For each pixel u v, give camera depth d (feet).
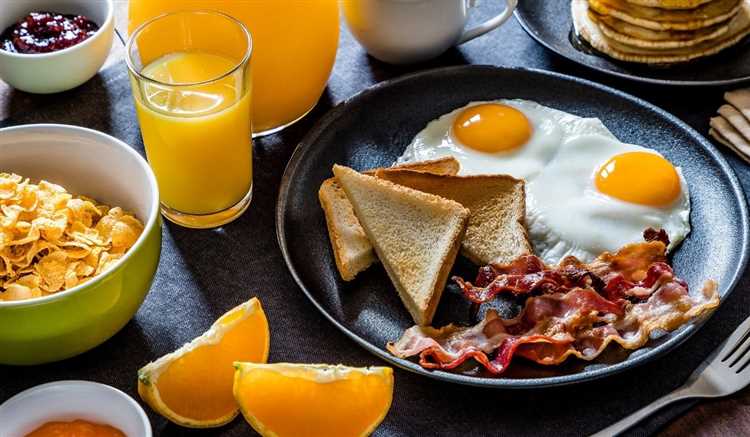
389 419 2.52
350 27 3.16
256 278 2.75
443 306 2.68
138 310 2.68
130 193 2.67
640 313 2.58
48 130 2.65
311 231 2.80
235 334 2.49
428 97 3.07
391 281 2.72
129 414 2.39
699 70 3.17
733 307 2.70
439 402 2.55
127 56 2.64
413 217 2.72
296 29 2.81
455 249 2.68
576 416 2.53
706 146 2.92
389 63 3.23
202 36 2.74
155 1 2.80
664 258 2.70
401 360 2.51
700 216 2.83
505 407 2.54
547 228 2.84
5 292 2.49
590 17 3.21
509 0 3.15
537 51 3.28
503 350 2.53
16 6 3.17
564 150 2.96
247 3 2.75
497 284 2.60
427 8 3.04
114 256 2.58
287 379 2.39
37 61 3.00
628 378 2.58
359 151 2.97
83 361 2.60
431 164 2.88
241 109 2.70
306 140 2.91
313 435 2.40
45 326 2.42
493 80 3.09
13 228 2.54
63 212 2.59
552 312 2.60
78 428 2.41
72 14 3.22
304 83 2.91
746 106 3.01
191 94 2.67
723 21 3.15
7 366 2.58
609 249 2.81
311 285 2.71
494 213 2.80
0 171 2.68
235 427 2.50
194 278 2.74
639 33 3.13
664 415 2.52
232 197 2.81
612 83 3.18
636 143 2.98
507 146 2.97
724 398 2.56
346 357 2.61
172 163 2.72
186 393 2.44
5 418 2.39
